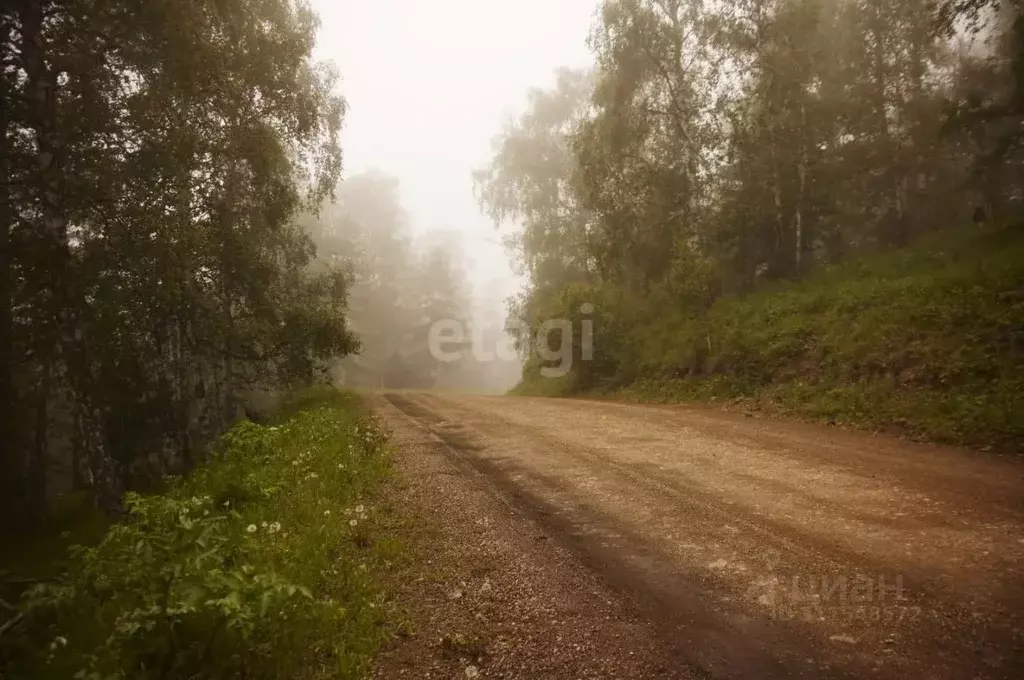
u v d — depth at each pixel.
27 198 12.85
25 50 12.75
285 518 6.08
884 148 21.50
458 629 3.98
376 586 4.60
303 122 19.56
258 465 8.81
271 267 20.33
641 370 20.48
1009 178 21.55
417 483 7.50
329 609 4.07
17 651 3.86
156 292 14.60
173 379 18.88
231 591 3.50
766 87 19.97
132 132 14.62
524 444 10.02
